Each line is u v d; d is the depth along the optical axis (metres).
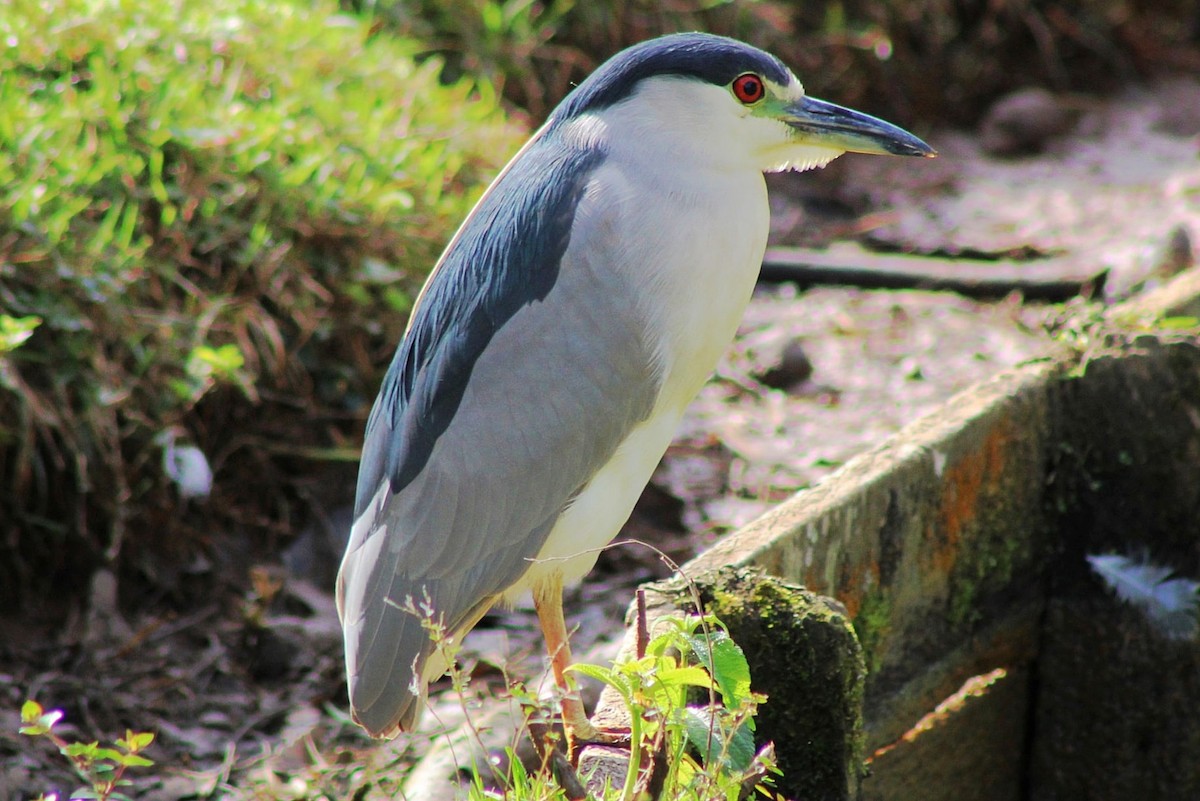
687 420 10.76
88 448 8.76
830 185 14.40
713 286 6.18
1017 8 16.22
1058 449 7.41
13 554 8.71
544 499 6.16
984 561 7.15
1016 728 7.75
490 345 6.10
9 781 7.23
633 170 6.12
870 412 10.76
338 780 7.44
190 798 7.41
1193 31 17.27
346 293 9.93
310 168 10.02
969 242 13.17
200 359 8.98
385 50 12.01
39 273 8.87
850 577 6.36
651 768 4.41
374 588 6.03
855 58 15.48
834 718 5.30
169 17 10.63
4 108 9.38
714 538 9.54
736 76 6.14
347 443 9.81
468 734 6.65
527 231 6.12
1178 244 11.77
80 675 8.21
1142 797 7.59
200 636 8.63
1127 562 7.28
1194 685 7.32
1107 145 15.15
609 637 8.69
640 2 14.49
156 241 9.59
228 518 9.38
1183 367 7.16
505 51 13.57
